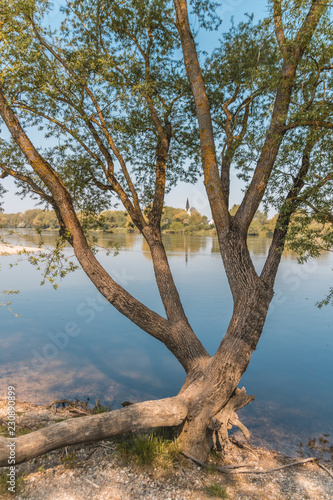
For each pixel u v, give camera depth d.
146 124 7.35
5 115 5.38
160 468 4.24
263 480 4.32
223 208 5.17
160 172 6.43
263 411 6.50
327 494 4.08
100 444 4.70
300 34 4.50
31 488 3.85
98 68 5.73
